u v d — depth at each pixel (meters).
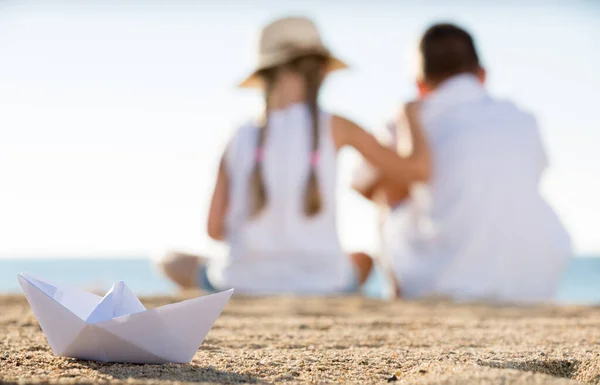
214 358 1.73
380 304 3.46
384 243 4.88
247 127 4.36
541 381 1.33
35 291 1.59
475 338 2.19
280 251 4.18
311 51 4.28
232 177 4.35
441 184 4.55
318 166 4.21
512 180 4.51
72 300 1.71
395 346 2.02
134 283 29.53
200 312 1.58
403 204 4.84
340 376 1.54
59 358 1.64
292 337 2.20
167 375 1.47
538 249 4.49
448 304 3.50
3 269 53.56
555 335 2.27
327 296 3.83
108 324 1.54
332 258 4.24
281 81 4.32
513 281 4.46
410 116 4.62
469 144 4.53
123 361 1.58
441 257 4.54
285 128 4.25
